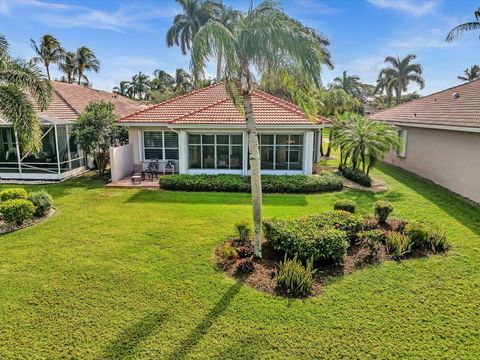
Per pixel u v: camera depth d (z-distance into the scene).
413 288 6.94
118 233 10.09
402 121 20.67
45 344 5.36
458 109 16.86
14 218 10.55
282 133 17.12
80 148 19.08
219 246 9.05
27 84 12.53
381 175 19.39
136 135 19.81
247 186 15.44
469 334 5.55
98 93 30.25
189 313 6.13
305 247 7.69
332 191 15.52
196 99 20.88
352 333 5.60
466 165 14.07
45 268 7.85
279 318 5.98
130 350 5.21
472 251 8.66
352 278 7.35
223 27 7.11
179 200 13.96
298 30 7.34
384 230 9.88
